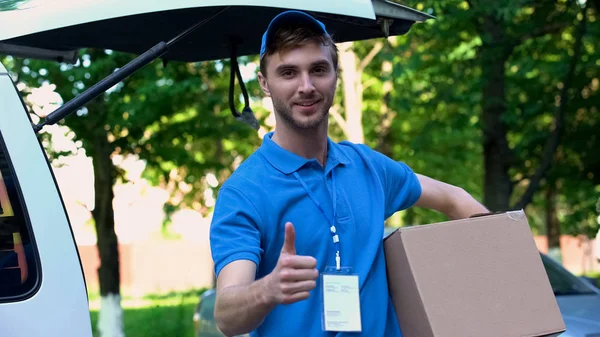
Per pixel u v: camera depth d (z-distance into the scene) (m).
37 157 2.69
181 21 3.36
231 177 2.64
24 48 3.40
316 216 2.60
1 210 2.62
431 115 15.41
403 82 14.63
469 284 2.58
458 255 2.61
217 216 2.55
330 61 2.61
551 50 12.88
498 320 2.57
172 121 13.49
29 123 2.71
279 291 2.13
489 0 10.79
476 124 12.70
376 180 2.78
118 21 3.16
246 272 2.42
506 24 11.50
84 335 2.61
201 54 4.01
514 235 2.65
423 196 3.04
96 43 3.58
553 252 21.00
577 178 12.96
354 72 16.19
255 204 2.55
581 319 6.08
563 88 11.69
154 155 13.38
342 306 2.52
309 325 2.54
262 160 2.65
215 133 13.74
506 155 12.62
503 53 11.70
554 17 11.70
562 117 11.69
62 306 2.60
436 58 12.91
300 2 2.99
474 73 12.90
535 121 13.38
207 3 2.89
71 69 11.22
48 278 2.60
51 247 2.63
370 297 2.62
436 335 2.52
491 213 2.75
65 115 2.81
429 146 15.48
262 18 3.48
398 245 2.62
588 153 12.64
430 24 11.83
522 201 11.83
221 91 13.87
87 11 2.84
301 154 2.66
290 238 2.14
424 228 2.61
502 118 12.18
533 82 12.80
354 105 16.20
